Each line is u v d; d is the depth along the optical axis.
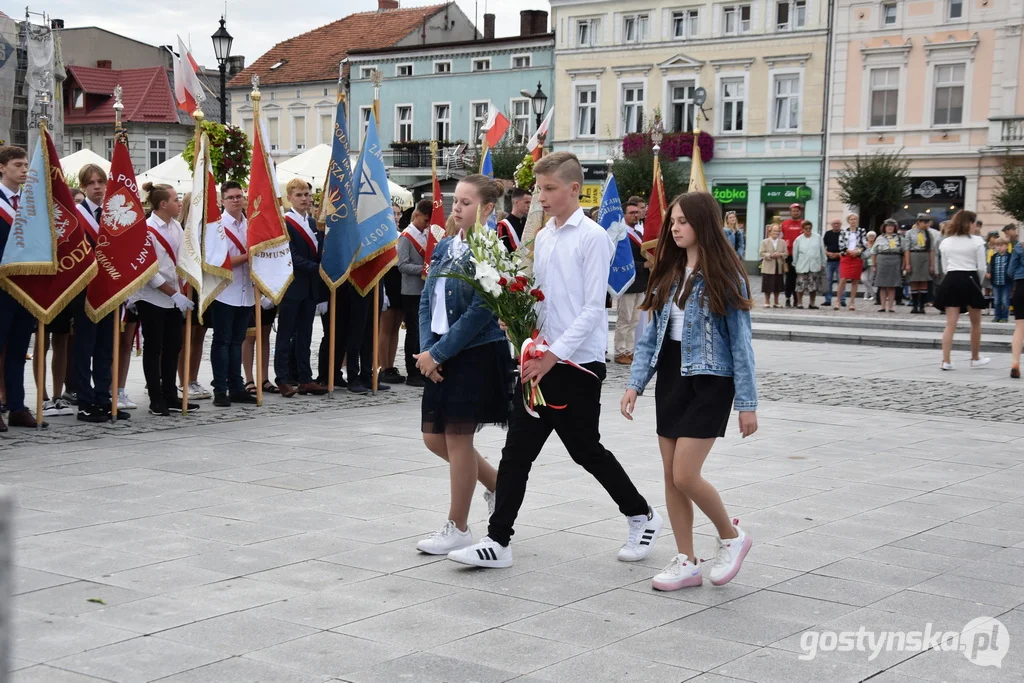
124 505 6.35
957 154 37.44
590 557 5.50
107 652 4.08
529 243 5.55
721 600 4.83
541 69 45.62
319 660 4.03
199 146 9.77
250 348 11.39
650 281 5.12
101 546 5.50
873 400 11.52
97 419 9.27
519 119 46.34
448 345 5.35
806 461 8.07
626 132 44.09
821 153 40.19
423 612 4.60
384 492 6.81
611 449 8.51
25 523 5.91
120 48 58.03
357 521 6.09
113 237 8.99
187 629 4.34
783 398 11.69
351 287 11.23
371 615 4.55
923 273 22.56
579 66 44.62
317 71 51.44
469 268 5.43
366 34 52.53
